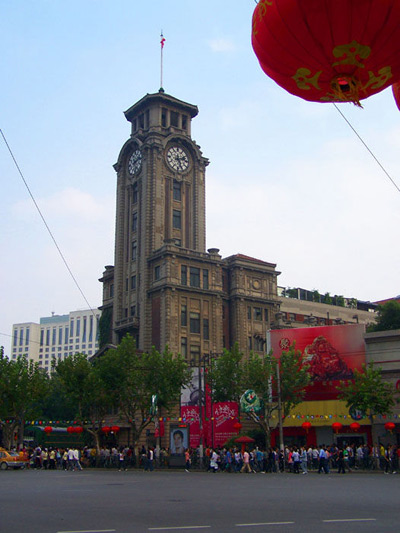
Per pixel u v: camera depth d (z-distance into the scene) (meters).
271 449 47.38
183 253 77.81
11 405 60.25
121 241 86.25
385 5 7.33
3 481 31.78
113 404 56.97
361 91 8.70
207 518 14.08
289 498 20.05
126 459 51.69
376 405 46.38
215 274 80.81
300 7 7.56
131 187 87.25
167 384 54.53
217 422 52.97
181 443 51.12
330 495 21.33
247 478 34.84
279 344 58.94
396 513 15.10
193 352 75.31
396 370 52.78
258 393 53.62
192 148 88.31
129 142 87.94
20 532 11.51
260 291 84.00
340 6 7.42
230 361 55.84
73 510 16.12
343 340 56.47
